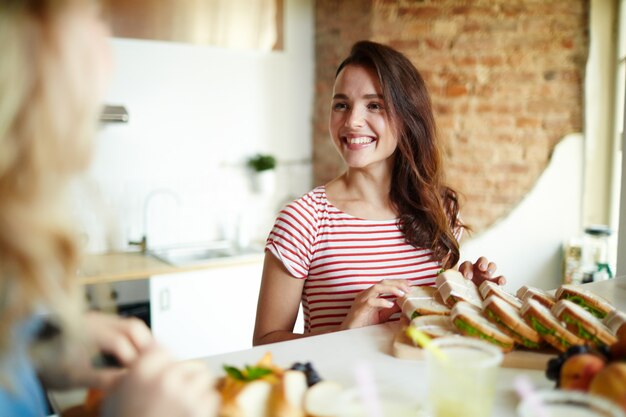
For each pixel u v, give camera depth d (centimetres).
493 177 292
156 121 315
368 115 136
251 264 297
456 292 104
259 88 343
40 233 40
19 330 49
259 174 339
